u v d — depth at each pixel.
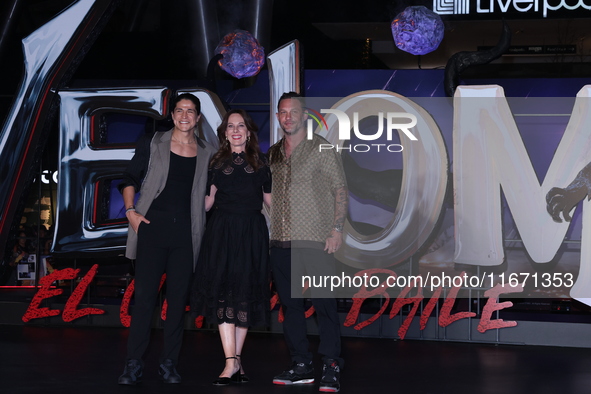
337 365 3.48
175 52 8.09
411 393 3.40
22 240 7.66
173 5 8.06
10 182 5.62
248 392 3.38
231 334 3.61
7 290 7.43
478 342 5.11
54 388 3.41
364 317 5.39
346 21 8.25
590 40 8.58
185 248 3.66
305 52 8.38
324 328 3.55
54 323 5.77
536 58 8.75
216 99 5.55
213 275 3.54
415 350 4.76
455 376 3.85
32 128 5.65
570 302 6.13
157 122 6.58
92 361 4.18
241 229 3.56
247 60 5.98
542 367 4.16
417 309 5.65
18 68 7.57
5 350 4.54
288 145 3.69
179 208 3.65
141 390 3.39
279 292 3.67
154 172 3.62
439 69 6.26
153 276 3.62
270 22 8.19
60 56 5.68
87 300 6.02
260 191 3.65
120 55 8.19
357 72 6.34
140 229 3.63
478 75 8.69
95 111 5.65
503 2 6.58
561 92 6.27
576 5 6.59
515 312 5.86
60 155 5.67
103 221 5.64
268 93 6.50
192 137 3.73
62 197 5.64
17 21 6.68
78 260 6.89
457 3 6.64
